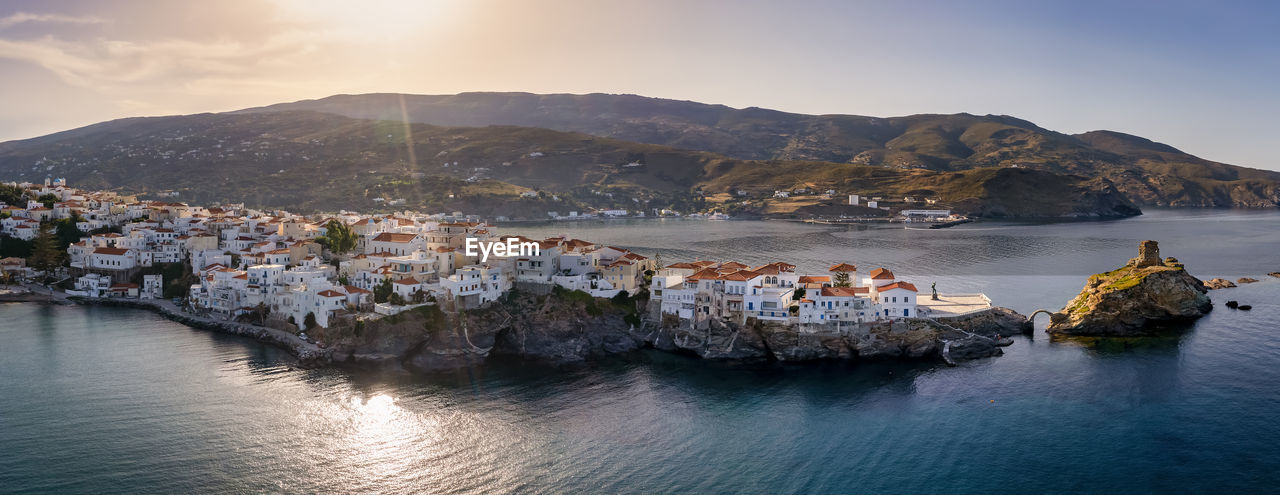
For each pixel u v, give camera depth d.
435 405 131.62
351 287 172.50
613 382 144.62
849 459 110.75
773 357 157.50
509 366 154.75
